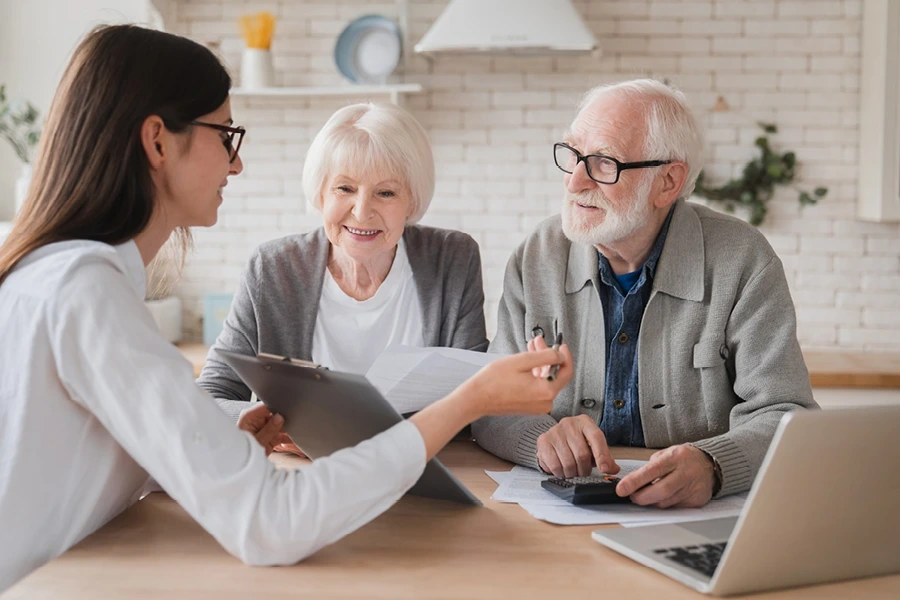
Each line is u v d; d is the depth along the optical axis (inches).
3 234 138.0
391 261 84.6
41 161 51.7
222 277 152.6
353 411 51.9
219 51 143.6
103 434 50.8
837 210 144.5
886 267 144.6
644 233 77.5
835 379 127.5
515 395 50.0
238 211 151.5
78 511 50.8
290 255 83.7
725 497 61.0
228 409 72.7
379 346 83.9
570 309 81.1
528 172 147.5
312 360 83.2
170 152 52.7
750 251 77.5
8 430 48.3
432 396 62.3
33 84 150.2
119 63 51.1
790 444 40.3
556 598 43.1
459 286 84.9
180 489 45.5
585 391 80.0
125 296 47.7
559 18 129.4
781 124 144.0
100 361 45.9
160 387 45.6
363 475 46.7
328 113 148.7
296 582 44.9
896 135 134.0
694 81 144.7
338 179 77.0
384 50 143.0
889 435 42.3
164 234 55.1
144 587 44.1
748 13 143.2
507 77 146.3
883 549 45.8
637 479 57.8
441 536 52.1
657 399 77.5
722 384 77.1
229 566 47.0
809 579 44.8
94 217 51.0
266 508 45.3
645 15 144.3
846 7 141.9
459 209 149.1
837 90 142.9
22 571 49.0
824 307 146.2
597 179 75.4
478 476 66.1
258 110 149.6
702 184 145.6
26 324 48.0
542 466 65.0
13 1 149.5
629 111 75.5
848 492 42.9
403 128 77.6
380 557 48.5
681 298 77.3
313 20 148.0
